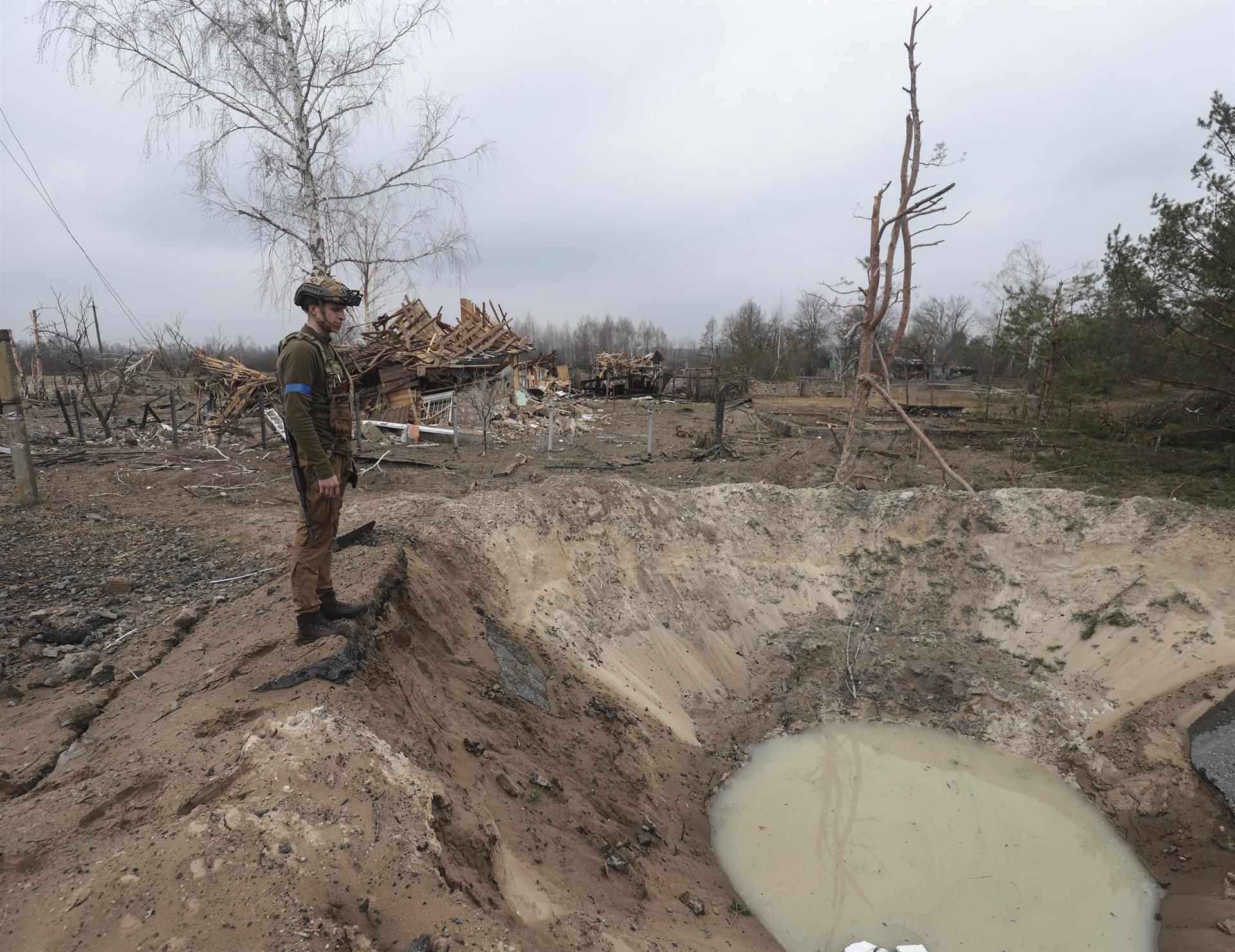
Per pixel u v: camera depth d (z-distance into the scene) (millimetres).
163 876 2592
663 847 5691
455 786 4074
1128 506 9430
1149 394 18672
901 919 5574
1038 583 9398
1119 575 8859
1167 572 8594
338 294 4074
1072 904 5770
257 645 4523
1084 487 14406
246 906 2521
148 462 14672
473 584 7523
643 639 8766
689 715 8234
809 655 9234
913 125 11953
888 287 12344
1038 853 6340
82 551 8016
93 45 14617
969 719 8312
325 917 2564
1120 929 5512
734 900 5555
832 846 6422
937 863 6230
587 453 19812
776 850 6355
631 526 9875
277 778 3168
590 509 9742
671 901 4949
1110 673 8109
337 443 4246
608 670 7922
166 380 37188
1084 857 6316
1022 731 7988
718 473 16750
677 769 7145
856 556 10414
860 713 8555
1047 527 9727
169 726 3773
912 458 18656
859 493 11258
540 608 8141
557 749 5789
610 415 31484
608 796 5762
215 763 3338
